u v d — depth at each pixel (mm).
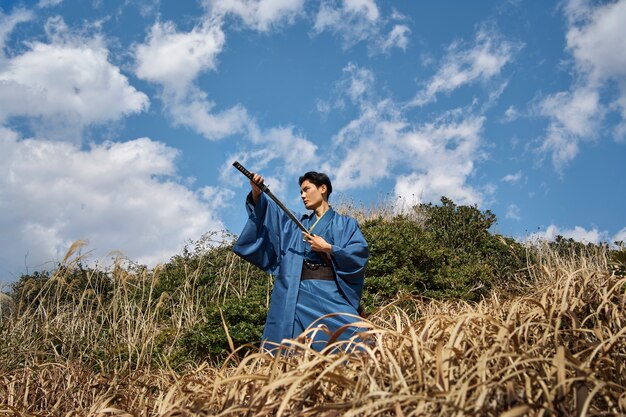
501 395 1925
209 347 5703
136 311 6969
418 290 7742
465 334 2496
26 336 5672
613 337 2186
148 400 3182
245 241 4695
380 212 11219
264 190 4660
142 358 5516
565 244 9383
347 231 4648
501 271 8664
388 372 2285
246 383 2396
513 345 2377
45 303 6605
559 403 1847
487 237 9766
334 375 2078
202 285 8078
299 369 2150
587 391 1941
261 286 7141
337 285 4445
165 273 8312
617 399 1909
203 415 2139
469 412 1783
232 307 6004
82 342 5770
